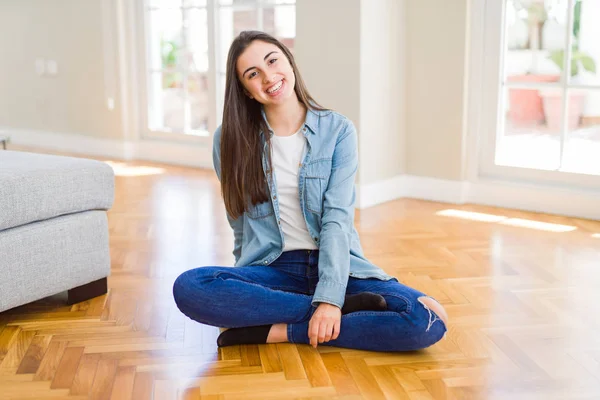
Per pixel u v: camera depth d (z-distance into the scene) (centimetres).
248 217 245
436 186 461
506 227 394
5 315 271
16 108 686
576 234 378
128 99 604
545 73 420
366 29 430
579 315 267
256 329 239
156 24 580
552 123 423
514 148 439
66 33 629
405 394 209
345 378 219
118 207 442
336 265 229
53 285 269
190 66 566
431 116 456
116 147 613
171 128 591
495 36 432
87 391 212
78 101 634
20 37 665
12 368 227
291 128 240
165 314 271
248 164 236
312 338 227
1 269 251
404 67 461
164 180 520
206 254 348
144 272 321
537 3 416
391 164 464
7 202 249
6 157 285
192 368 226
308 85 455
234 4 530
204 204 449
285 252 243
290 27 501
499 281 306
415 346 229
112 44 597
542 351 236
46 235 265
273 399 207
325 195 238
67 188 269
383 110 451
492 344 241
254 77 229
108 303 283
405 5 454
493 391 210
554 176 427
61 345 244
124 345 244
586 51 404
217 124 555
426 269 324
